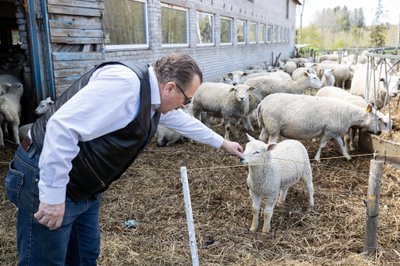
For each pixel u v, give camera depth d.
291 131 5.77
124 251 3.34
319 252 3.31
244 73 11.41
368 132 5.98
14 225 3.81
